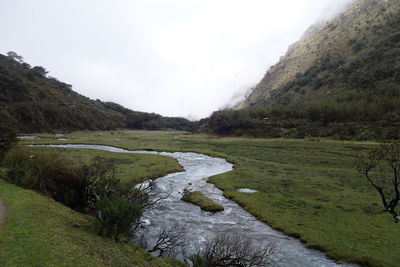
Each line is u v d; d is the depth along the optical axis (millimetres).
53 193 19172
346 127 105500
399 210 26141
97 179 18766
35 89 166625
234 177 42719
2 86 132500
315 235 21000
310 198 31812
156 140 115062
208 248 14844
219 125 155500
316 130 111500
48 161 20328
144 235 19703
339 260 17500
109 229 14148
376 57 184000
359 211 26688
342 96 148000
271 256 17672
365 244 19422
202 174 47219
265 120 146500
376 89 143750
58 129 143875
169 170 47469
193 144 97438
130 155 61938
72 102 192750
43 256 9195
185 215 25734
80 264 9391
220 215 26297
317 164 56438
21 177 19000
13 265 8148
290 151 74062
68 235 12023
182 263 14703
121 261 11203
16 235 10422
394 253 17984
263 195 32750
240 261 13734
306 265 16844
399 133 83875
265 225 23938
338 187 36719
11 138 27547
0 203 14008
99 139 109938
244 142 100688
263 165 54625
